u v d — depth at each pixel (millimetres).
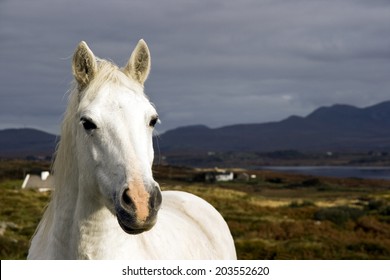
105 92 4016
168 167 130375
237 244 18703
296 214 34312
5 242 15344
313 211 34844
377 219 32156
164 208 5574
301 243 19781
